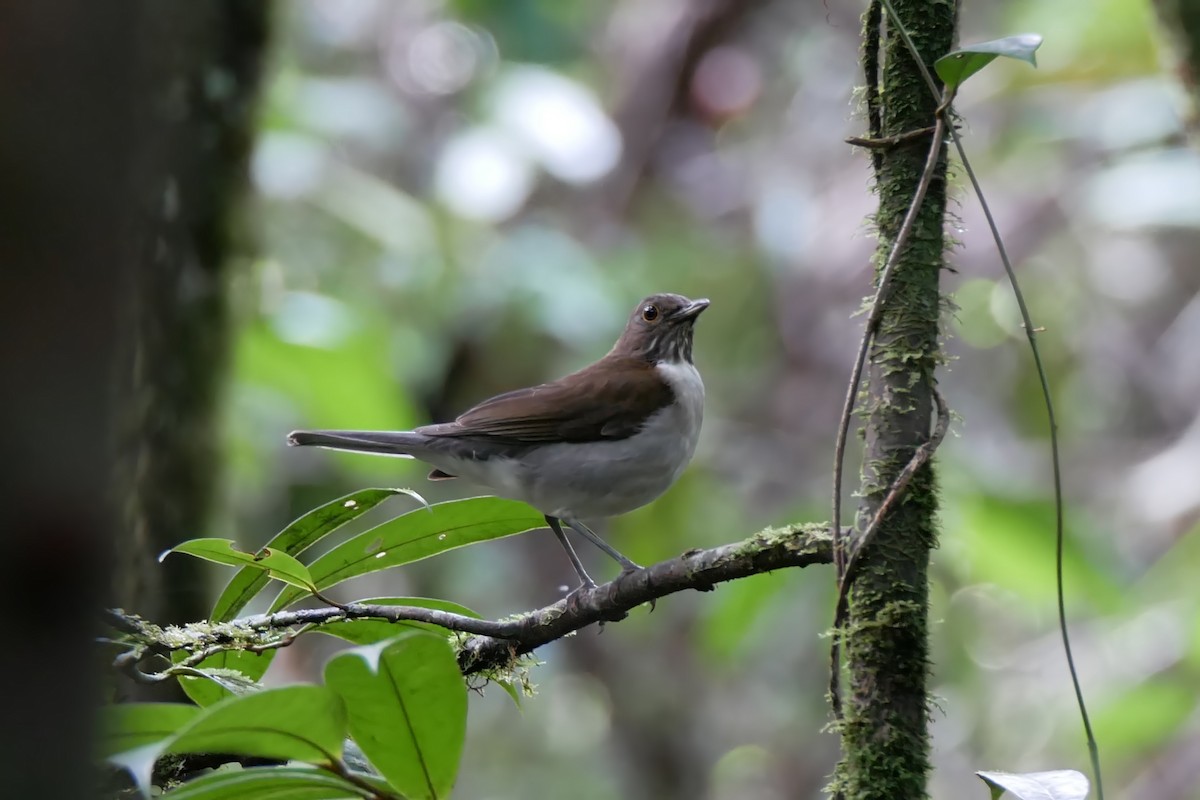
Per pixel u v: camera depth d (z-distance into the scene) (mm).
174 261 8016
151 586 7793
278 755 3641
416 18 16062
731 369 15250
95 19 1835
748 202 16062
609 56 16453
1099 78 13508
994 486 10234
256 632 5156
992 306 15258
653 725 14758
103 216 1880
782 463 14047
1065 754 13648
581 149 13922
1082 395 15531
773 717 14797
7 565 1896
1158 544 14156
